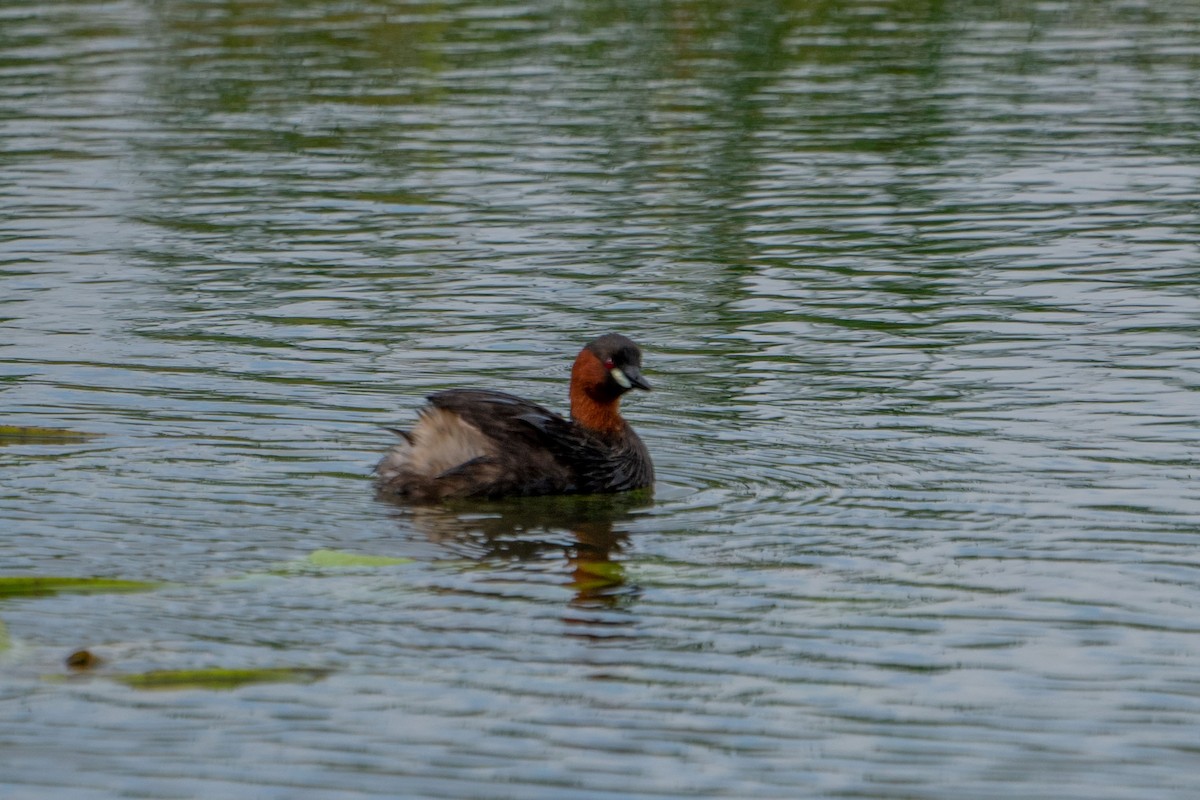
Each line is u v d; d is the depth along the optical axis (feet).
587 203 76.33
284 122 92.12
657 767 28.58
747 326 59.21
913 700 31.12
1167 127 89.20
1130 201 75.41
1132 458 45.14
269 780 28.04
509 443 43.32
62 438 47.24
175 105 96.02
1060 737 29.71
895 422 48.80
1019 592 36.19
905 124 90.63
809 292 63.21
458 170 82.28
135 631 33.86
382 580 36.83
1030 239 69.82
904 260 67.15
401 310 61.62
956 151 84.94
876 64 105.40
